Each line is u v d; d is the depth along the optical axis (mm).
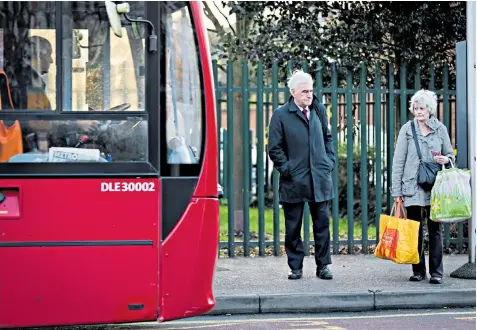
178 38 6582
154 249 6422
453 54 13172
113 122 6406
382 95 12211
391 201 11812
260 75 11242
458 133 9773
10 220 6254
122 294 6371
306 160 9312
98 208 6352
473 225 9531
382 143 12320
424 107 9094
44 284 6285
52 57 6371
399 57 13117
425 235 11477
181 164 6516
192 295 6508
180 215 6496
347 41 13195
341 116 13008
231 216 11203
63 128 6352
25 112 6320
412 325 7785
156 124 6457
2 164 6262
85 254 6328
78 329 7656
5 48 6332
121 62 6445
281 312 8453
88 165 6352
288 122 9336
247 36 14195
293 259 9445
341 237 13094
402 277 9578
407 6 13031
